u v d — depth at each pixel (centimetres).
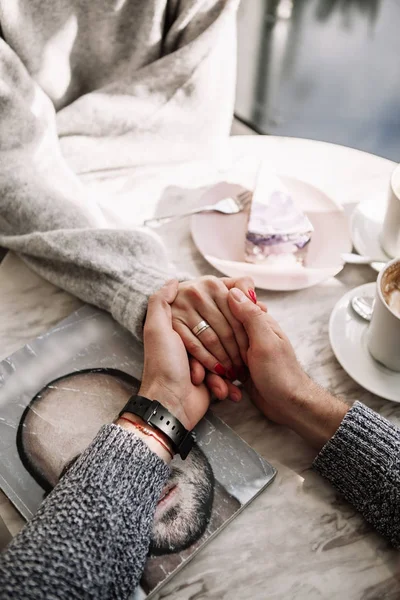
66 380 73
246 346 74
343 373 75
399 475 64
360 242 85
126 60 97
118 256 80
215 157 95
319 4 216
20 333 78
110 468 63
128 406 69
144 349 74
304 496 67
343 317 78
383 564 64
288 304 81
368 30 205
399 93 180
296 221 83
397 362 72
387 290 70
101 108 93
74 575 58
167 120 95
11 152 86
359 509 66
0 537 66
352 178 93
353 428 67
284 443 71
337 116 173
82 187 87
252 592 62
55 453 68
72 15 90
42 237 80
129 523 61
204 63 92
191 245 86
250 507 67
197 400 71
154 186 92
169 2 93
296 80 184
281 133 166
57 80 95
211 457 69
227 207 88
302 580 63
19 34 88
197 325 75
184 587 62
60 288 82
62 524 60
